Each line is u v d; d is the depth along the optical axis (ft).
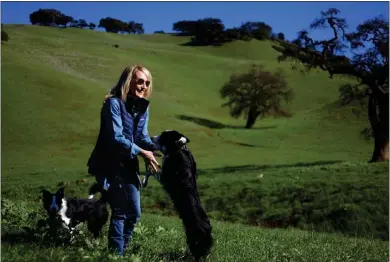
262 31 564.71
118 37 567.59
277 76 296.10
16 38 380.17
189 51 512.63
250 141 220.23
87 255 19.38
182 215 22.74
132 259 19.65
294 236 45.83
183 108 309.01
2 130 190.60
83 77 308.40
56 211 25.79
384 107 130.00
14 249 19.54
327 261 29.22
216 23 551.59
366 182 91.30
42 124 200.95
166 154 23.49
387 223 74.13
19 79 241.96
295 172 110.22
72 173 133.90
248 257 27.61
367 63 127.13
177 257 24.75
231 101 290.56
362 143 200.95
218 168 146.72
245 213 87.66
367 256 33.17
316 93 368.68
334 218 78.54
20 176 129.29
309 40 131.13
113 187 22.03
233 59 482.28
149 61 423.64
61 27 544.62
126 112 22.07
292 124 241.96
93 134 199.62
